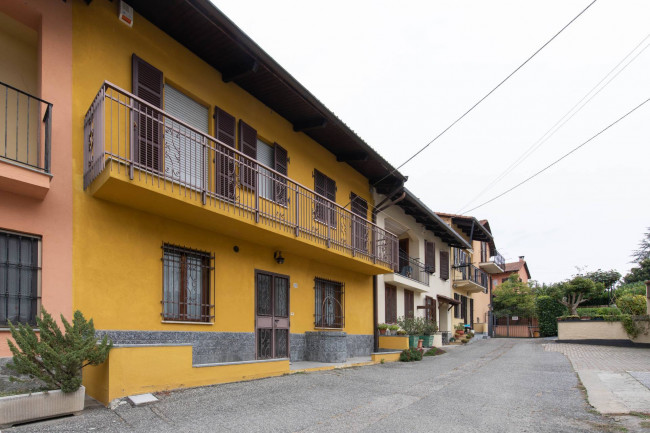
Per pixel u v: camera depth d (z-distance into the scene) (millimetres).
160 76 8609
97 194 7184
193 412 6113
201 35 8922
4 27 7102
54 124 6883
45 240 6555
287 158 11984
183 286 8711
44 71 6887
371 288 16125
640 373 11180
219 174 9148
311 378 9516
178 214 8344
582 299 29734
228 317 9594
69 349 5719
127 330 7500
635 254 51344
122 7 7941
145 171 7086
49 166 6473
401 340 15461
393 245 16547
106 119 7504
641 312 21516
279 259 11289
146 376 6773
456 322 27703
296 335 11836
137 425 5430
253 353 10172
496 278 48219
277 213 11031
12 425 5156
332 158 14172
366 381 9688
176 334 8344
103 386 6340
